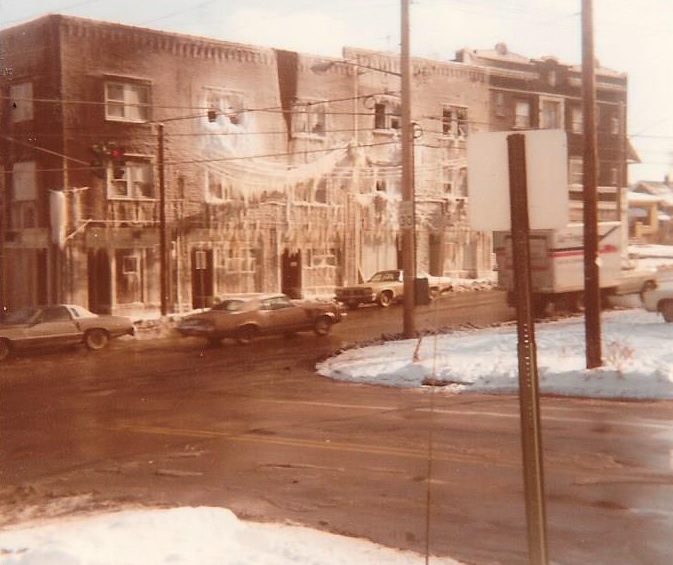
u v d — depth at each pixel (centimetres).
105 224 3906
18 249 3922
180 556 749
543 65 5644
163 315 3700
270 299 3089
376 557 782
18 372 2477
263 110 4434
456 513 951
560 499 984
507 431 1406
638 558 784
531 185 554
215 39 4259
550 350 2266
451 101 5206
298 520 946
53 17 3781
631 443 1278
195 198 4191
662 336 2459
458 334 2902
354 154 4775
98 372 2422
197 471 1207
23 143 3894
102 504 1052
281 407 1745
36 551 750
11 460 1320
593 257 1919
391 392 1944
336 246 4709
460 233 5231
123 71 3975
